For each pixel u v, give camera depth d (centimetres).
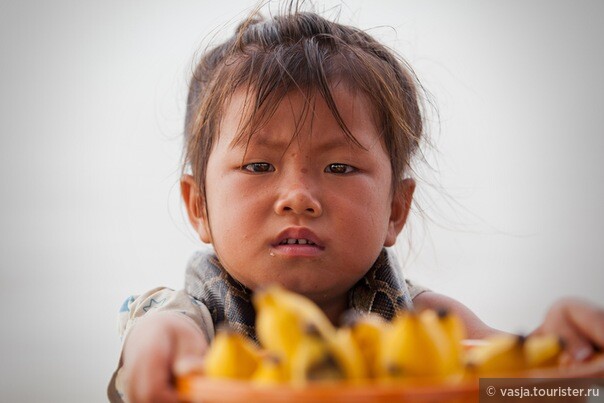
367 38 287
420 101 301
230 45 275
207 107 254
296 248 223
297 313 129
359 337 138
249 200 228
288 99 234
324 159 232
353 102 241
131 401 159
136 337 182
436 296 276
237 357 134
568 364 158
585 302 169
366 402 113
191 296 247
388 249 272
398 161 262
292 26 270
